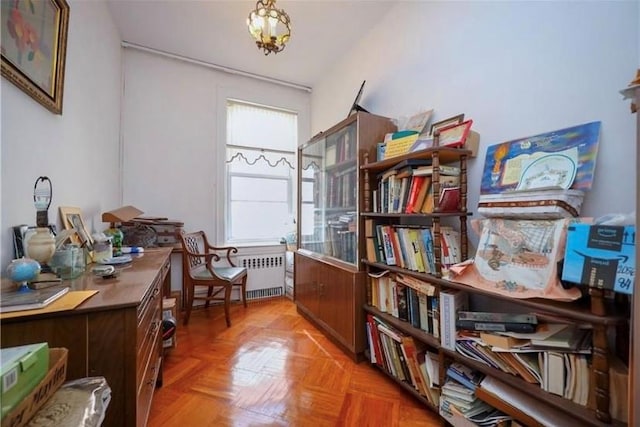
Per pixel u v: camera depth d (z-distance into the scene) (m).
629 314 0.92
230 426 1.41
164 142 3.04
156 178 3.01
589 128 1.19
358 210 2.04
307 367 1.94
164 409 1.52
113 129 2.55
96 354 0.89
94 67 2.01
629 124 1.09
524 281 1.13
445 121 1.82
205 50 2.94
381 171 2.04
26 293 0.93
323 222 2.73
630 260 0.86
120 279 1.21
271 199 3.66
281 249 3.58
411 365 1.58
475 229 1.42
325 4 2.29
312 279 2.65
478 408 1.28
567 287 1.05
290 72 3.38
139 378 1.00
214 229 3.28
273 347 2.23
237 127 3.44
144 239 2.56
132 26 2.58
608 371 0.92
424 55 2.04
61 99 1.44
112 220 1.96
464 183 1.55
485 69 1.62
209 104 3.25
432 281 1.48
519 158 1.39
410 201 1.68
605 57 1.15
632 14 1.09
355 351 2.00
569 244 1.01
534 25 1.39
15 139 1.11
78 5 1.72
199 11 2.38
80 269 1.28
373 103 2.57
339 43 2.83
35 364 0.62
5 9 1.03
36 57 1.22
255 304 3.27
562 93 1.29
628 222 0.96
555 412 1.06
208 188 3.25
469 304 1.63
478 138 1.65
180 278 3.06
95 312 0.88
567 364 1.03
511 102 1.49
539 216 1.17
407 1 2.19
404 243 1.72
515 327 1.17
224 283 2.67
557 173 1.22
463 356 1.32
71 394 0.70
